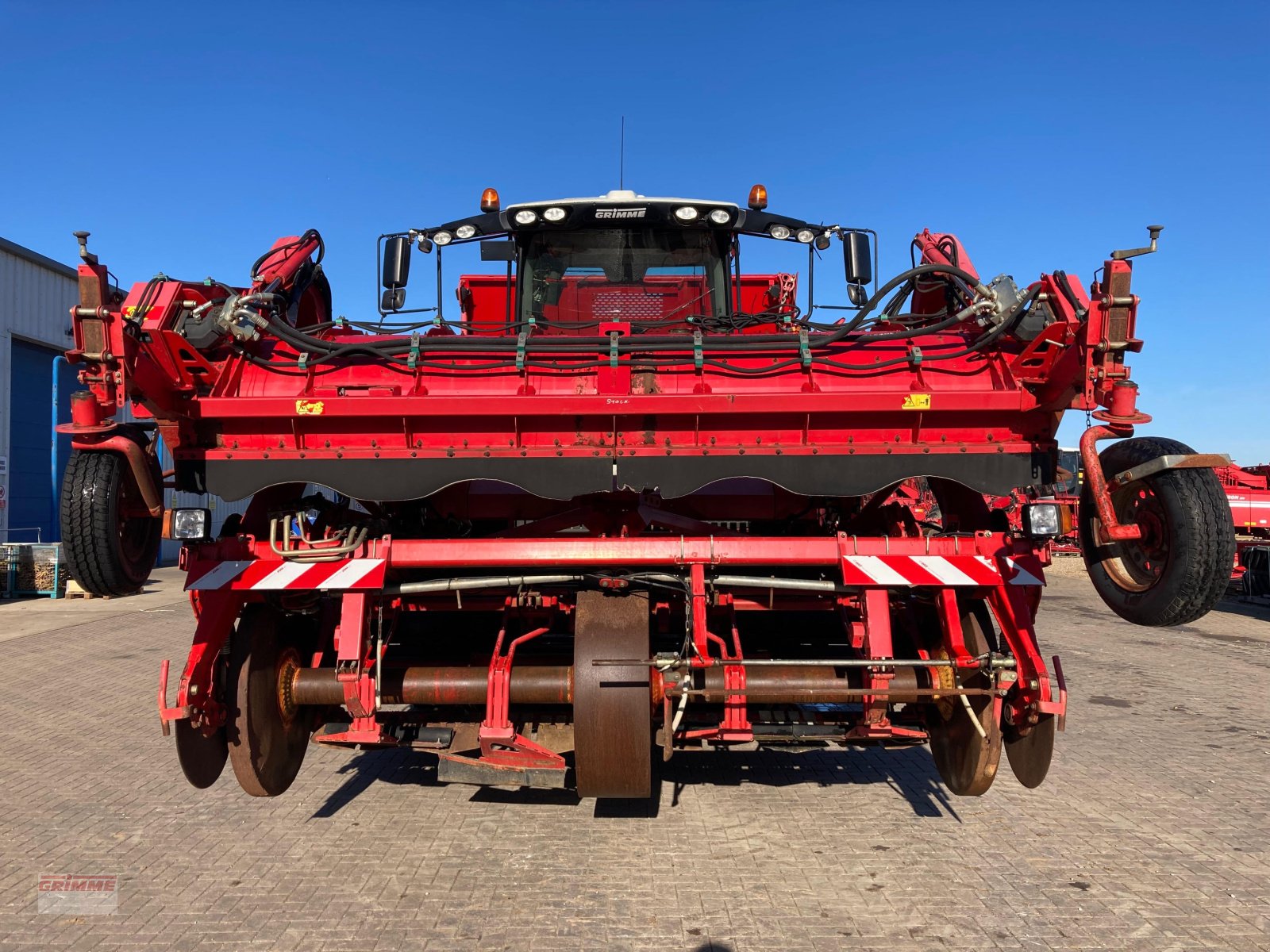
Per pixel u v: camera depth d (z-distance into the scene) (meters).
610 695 3.74
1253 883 3.82
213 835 4.42
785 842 4.31
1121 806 4.84
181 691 3.73
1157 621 3.96
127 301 3.84
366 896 3.70
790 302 6.62
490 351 4.04
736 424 3.97
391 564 3.95
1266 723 6.80
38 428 19.20
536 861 4.07
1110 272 3.57
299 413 3.83
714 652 4.74
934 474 3.96
